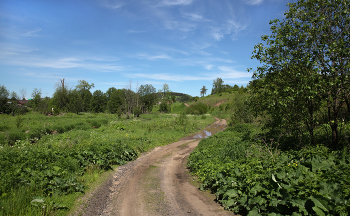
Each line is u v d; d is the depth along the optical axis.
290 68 7.71
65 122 28.39
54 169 6.62
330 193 3.79
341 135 7.75
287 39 7.90
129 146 12.81
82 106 56.44
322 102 8.09
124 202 5.90
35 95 49.44
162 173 9.06
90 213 5.10
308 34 7.53
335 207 3.49
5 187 5.02
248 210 4.66
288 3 8.05
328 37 7.27
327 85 6.78
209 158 9.59
